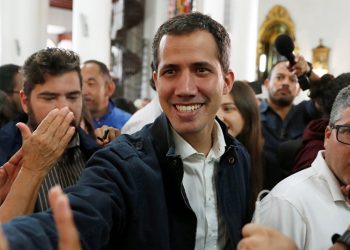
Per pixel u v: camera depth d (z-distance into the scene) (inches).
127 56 484.4
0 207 42.2
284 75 125.0
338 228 43.7
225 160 48.8
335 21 453.1
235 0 269.1
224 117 78.4
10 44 282.0
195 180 46.0
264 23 478.9
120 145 42.1
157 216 39.7
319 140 67.1
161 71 41.7
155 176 40.7
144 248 38.8
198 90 41.2
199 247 44.7
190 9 406.6
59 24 573.3
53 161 45.4
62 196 22.6
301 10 474.3
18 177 43.6
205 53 40.5
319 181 46.0
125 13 485.7
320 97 76.6
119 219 37.7
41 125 45.1
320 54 458.6
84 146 61.4
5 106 74.7
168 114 42.7
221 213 46.3
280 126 120.8
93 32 289.7
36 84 54.5
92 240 33.8
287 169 85.8
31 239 30.7
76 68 56.7
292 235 43.4
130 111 170.6
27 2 280.5
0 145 55.8
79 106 57.6
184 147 44.7
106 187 37.2
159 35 42.5
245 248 30.6
